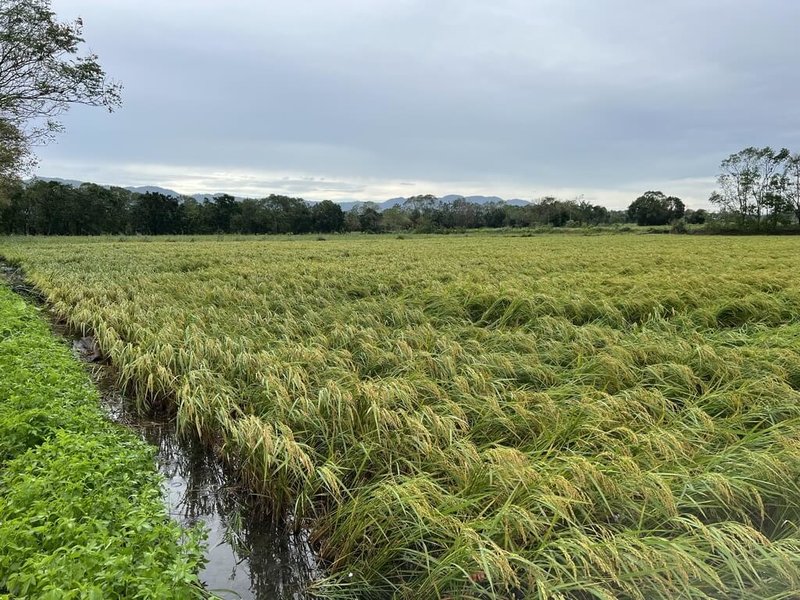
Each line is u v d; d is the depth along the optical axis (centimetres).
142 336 976
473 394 697
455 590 374
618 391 712
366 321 1080
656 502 430
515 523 409
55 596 277
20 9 2075
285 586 452
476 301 1257
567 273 1762
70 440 481
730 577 373
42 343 874
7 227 7069
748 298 1157
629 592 351
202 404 677
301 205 10438
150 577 316
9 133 2528
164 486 593
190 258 2600
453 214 11412
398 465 529
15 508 381
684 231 7831
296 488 533
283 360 824
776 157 8050
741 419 595
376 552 434
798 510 439
